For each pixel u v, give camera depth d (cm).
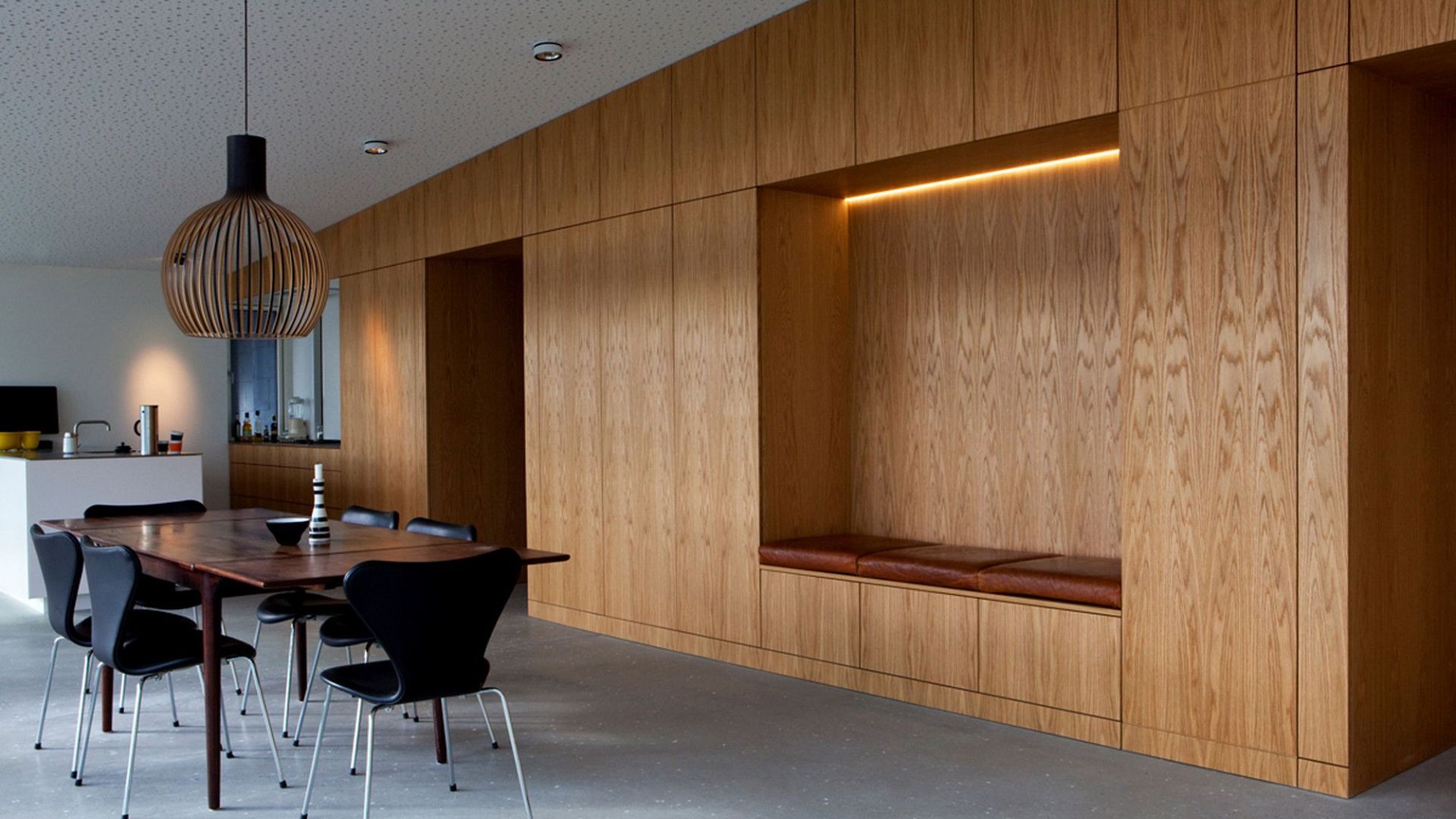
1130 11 407
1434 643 400
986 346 526
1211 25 385
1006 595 450
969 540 534
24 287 984
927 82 474
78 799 375
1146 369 404
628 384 621
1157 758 401
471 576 333
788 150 530
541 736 442
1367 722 364
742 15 529
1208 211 387
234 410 1108
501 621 686
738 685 519
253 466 1041
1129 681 409
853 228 584
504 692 511
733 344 557
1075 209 492
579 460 657
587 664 565
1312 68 360
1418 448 389
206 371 1081
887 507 570
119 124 617
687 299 583
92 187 737
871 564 496
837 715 465
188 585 390
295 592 486
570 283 660
